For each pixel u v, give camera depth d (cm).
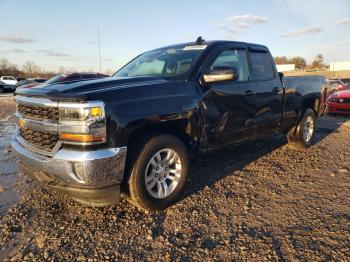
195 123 384
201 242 299
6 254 284
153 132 353
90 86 329
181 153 367
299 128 602
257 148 630
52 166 304
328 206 368
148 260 275
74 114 294
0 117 1285
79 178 298
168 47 498
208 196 398
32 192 417
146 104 334
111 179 308
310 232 312
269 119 512
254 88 476
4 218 346
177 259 275
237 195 402
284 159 558
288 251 281
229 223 333
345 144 675
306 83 607
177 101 363
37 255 282
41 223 336
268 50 535
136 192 333
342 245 288
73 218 346
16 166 539
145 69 459
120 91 321
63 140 301
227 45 455
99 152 297
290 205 372
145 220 340
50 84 359
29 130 339
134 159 329
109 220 341
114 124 306
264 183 443
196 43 462
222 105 420
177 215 350
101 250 289
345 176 470
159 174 354
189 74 397
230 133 438
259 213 354
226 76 392
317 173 485
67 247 294
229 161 543
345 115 1106
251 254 279
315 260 267
